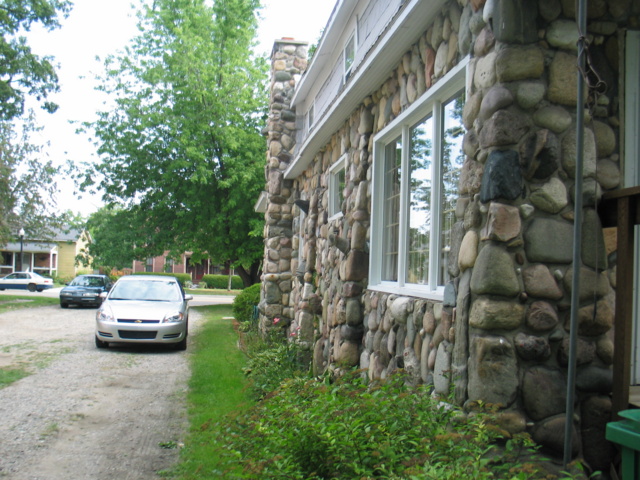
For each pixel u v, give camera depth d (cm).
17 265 4766
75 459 475
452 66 398
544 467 284
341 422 310
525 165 310
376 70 536
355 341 600
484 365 301
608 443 307
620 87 339
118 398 685
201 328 1505
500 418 293
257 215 2142
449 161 430
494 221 306
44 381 769
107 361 941
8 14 1911
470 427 280
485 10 328
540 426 297
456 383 329
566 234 311
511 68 311
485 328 305
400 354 473
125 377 812
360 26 772
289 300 1208
